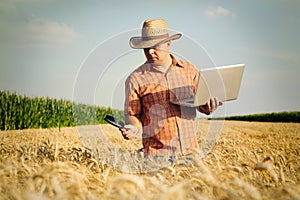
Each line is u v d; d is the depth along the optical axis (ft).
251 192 15.17
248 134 57.67
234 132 60.75
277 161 23.82
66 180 17.08
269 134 58.23
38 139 40.40
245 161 23.67
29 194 14.06
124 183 15.14
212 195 15.57
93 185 17.35
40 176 16.15
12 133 50.57
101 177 18.63
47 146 28.71
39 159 24.18
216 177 17.58
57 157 24.13
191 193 14.96
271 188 17.29
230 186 16.20
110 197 14.43
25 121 73.05
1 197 15.47
